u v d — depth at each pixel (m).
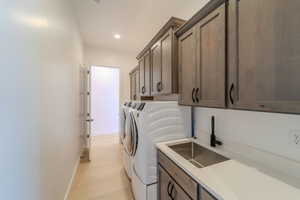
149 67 2.47
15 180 0.82
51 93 1.39
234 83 1.00
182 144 1.73
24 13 0.91
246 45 0.91
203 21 1.29
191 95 1.49
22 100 0.90
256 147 1.21
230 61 1.02
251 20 0.87
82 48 3.64
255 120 1.21
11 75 0.79
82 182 2.36
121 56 4.54
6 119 0.74
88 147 3.23
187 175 1.08
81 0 2.23
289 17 0.69
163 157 1.50
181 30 1.64
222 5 1.09
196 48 1.40
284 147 1.02
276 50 0.75
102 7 2.40
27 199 0.95
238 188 0.83
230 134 1.45
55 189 1.51
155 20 2.79
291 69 0.69
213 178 0.94
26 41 0.94
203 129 1.80
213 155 1.46
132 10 2.47
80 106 3.29
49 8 1.33
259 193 0.79
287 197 0.76
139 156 1.75
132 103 2.37
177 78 1.76
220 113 1.56
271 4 0.77
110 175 2.58
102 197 2.01
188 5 2.12
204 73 1.30
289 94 0.70
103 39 3.72
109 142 4.48
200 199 0.95
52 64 1.42
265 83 0.80
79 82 3.19
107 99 5.60
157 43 2.14
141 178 1.70
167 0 2.20
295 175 0.95
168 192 1.38
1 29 0.71
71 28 2.27
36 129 1.08
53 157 1.45
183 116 1.88
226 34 1.06
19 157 0.86
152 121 1.69
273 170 1.05
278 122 1.05
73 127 2.50
